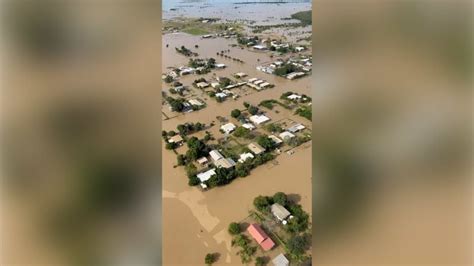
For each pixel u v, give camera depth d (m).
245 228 146.25
